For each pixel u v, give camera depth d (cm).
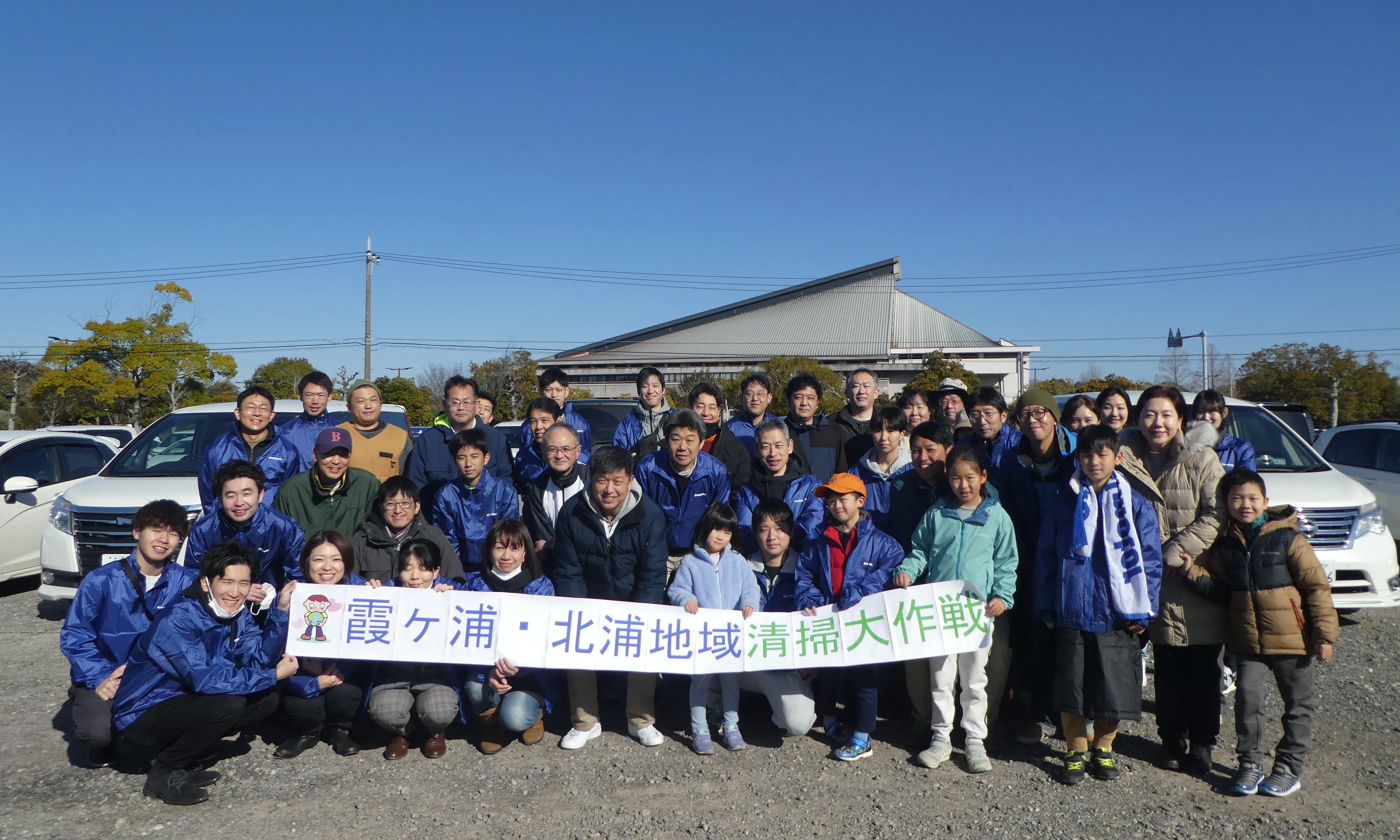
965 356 5997
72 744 445
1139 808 366
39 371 4366
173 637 377
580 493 457
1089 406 519
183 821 361
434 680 430
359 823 358
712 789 389
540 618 427
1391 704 486
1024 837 342
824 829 350
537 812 367
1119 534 382
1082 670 385
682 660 426
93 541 666
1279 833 344
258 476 439
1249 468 514
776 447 485
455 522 498
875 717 426
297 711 420
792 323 6912
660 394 688
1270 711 494
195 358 4150
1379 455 899
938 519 428
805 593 438
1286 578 375
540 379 705
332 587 416
